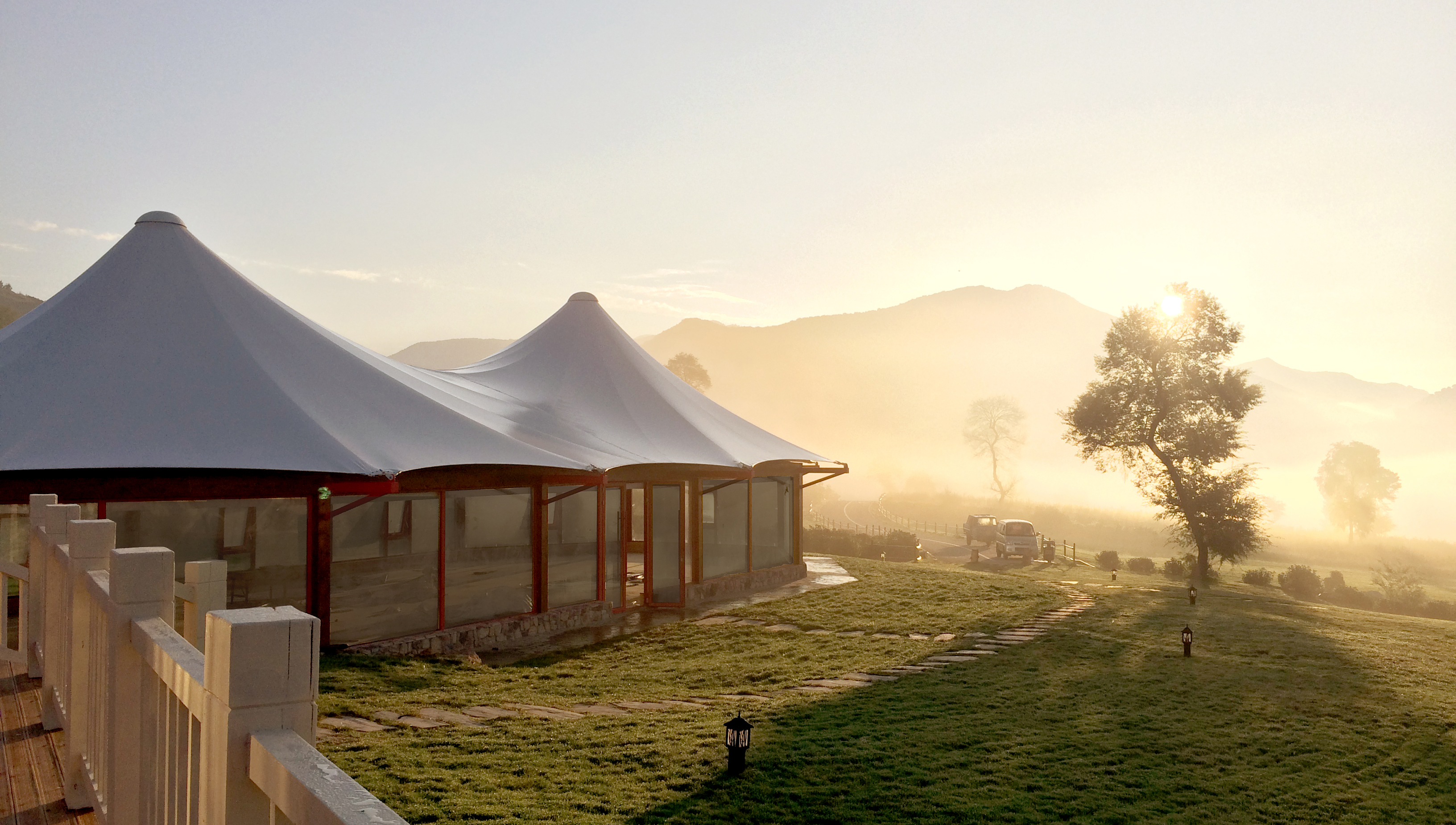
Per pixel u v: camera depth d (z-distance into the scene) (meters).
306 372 14.55
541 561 16.86
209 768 1.93
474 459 14.19
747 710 10.73
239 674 1.76
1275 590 36.50
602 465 16.69
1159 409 38.97
